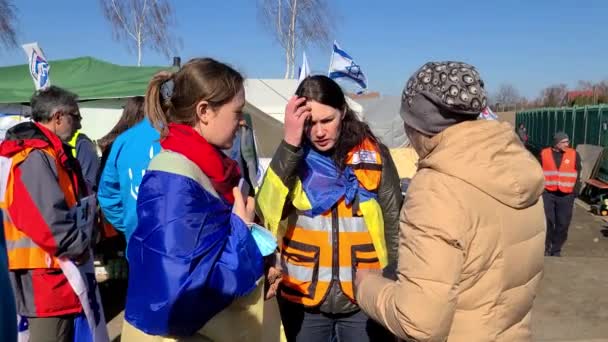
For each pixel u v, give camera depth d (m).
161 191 1.61
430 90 1.58
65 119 3.15
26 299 2.80
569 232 10.41
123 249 5.51
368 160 2.46
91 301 3.00
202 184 1.67
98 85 6.54
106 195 2.97
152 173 1.66
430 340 1.50
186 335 1.62
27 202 2.66
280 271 2.26
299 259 2.48
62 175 2.89
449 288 1.46
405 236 1.57
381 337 2.52
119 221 3.04
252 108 7.06
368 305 1.70
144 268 1.57
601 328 4.43
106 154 4.00
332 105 2.34
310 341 2.54
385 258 2.50
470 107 1.56
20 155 2.69
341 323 2.55
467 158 1.53
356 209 2.45
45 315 2.80
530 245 1.62
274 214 2.29
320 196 2.41
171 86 1.83
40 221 2.67
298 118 2.26
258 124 7.27
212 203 1.66
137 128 2.77
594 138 15.32
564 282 5.56
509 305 1.60
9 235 2.75
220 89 1.71
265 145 7.38
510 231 1.56
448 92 1.56
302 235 2.47
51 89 3.16
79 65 7.52
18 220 2.67
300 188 2.42
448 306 1.47
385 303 1.61
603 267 6.09
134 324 1.61
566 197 8.20
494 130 1.59
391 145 14.21
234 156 2.85
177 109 1.74
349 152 2.46
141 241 1.59
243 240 1.69
